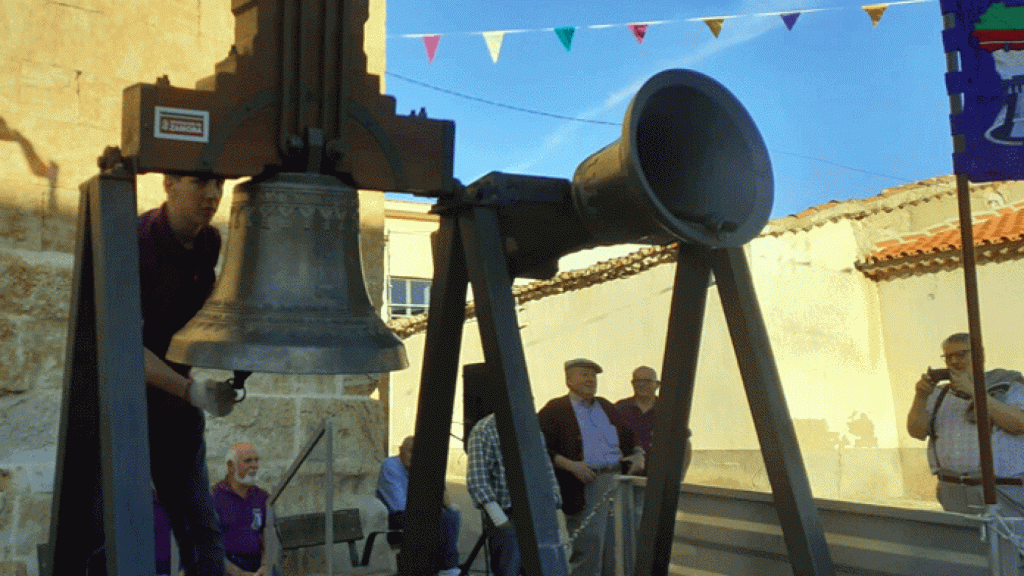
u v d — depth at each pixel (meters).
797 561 2.56
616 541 4.41
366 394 6.23
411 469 2.73
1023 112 3.14
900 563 3.03
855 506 3.17
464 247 2.50
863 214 14.52
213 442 5.54
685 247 2.73
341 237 2.29
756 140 2.65
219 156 2.13
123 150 2.13
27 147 5.13
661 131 2.71
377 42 6.36
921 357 14.04
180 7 5.73
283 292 2.21
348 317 2.24
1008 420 4.53
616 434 6.45
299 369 2.10
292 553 5.92
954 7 3.25
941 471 4.82
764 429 2.62
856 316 14.42
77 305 2.23
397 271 23.31
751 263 13.72
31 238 5.11
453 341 2.64
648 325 13.73
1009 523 2.80
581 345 14.79
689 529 3.95
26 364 5.02
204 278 2.78
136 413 1.97
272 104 2.20
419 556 2.75
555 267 2.86
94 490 2.40
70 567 2.43
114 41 5.47
